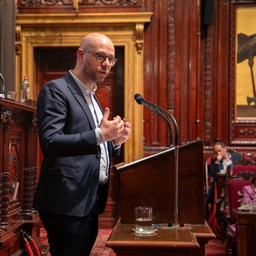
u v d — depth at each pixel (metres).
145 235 2.81
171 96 9.04
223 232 7.16
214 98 9.58
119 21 8.80
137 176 3.16
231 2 9.63
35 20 8.80
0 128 3.90
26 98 5.47
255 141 9.43
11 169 4.36
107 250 6.51
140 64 8.92
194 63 9.05
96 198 3.12
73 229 2.90
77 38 8.91
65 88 3.04
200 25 9.41
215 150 8.50
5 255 3.97
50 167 2.97
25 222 4.56
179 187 3.15
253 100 9.56
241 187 6.67
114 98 9.25
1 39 7.88
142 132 8.90
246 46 9.61
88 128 3.04
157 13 9.06
